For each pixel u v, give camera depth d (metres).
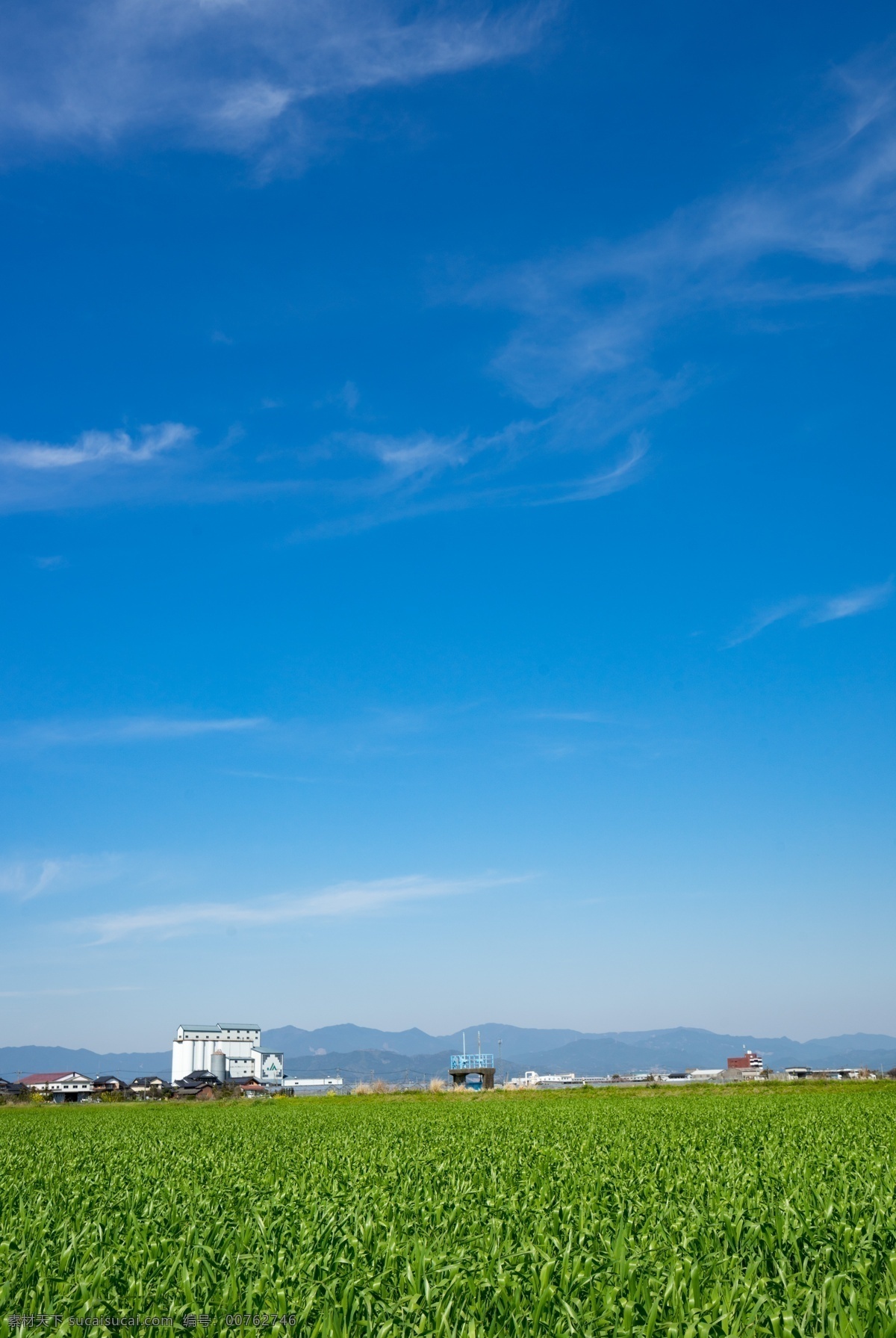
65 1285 10.32
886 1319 8.70
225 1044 115.50
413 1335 8.80
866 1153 21.92
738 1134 28.75
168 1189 17.98
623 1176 18.92
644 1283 9.78
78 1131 40.19
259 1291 9.88
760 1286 9.69
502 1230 13.16
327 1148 27.98
